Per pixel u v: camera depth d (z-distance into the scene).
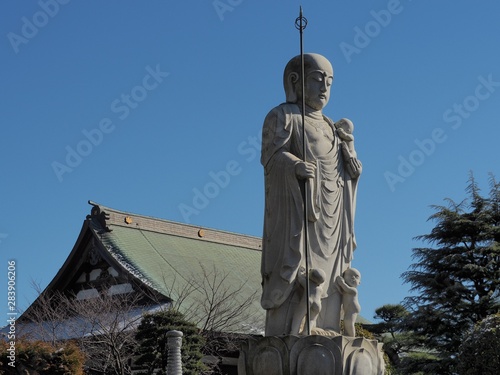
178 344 22.98
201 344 35.12
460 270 42.06
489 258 41.78
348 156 16.86
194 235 52.25
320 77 16.89
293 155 16.27
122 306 42.34
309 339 14.57
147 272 45.12
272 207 16.17
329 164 16.56
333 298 16.25
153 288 43.28
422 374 40.78
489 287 41.66
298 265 15.80
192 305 42.12
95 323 40.81
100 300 41.44
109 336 38.03
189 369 34.00
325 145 16.61
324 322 16.16
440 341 41.53
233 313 41.50
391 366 41.41
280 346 14.71
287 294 15.72
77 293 46.59
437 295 41.88
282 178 16.08
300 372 14.47
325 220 16.31
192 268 48.12
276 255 15.97
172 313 34.88
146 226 49.66
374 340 15.06
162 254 48.09
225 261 51.53
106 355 38.09
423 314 41.38
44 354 28.73
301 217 15.88
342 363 14.46
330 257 16.30
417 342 42.19
